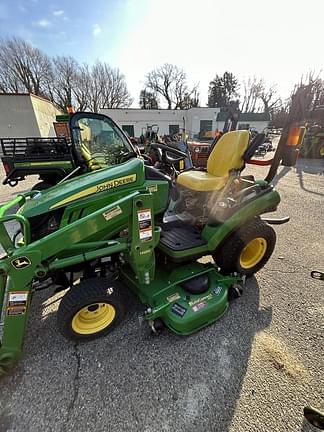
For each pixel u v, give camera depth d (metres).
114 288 1.72
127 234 1.82
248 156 2.23
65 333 1.62
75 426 1.25
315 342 1.72
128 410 1.32
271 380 1.46
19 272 1.37
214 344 1.71
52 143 4.29
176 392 1.41
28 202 1.81
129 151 3.15
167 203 2.13
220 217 2.08
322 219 3.93
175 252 1.90
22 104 17.09
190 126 28.28
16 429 1.23
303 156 11.62
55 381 1.47
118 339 1.75
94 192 1.74
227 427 1.24
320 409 1.31
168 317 1.67
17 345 1.45
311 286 2.33
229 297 2.08
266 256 2.44
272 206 2.32
